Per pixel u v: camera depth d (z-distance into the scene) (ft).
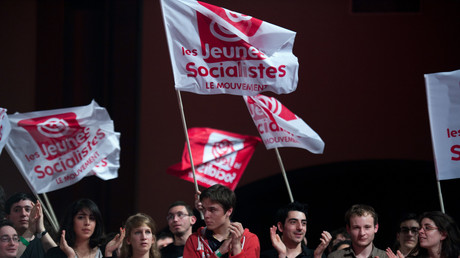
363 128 63.67
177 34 35.53
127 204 64.03
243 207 67.72
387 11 63.67
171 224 38.86
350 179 66.74
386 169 63.72
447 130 37.88
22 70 65.00
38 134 40.04
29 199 36.45
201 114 64.28
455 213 67.97
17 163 39.63
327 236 33.40
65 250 32.27
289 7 63.98
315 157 63.87
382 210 68.80
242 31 35.68
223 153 44.65
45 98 64.95
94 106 41.04
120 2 64.85
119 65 64.75
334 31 63.93
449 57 62.90
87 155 40.73
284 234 34.37
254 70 35.70
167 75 64.59
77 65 65.72
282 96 63.98
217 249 29.96
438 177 37.76
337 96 63.87
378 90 63.67
